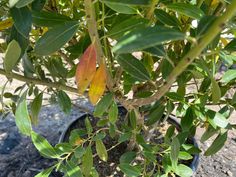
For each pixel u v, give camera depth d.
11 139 0.80
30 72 0.41
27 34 0.29
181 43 0.48
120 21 0.36
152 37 0.21
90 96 0.37
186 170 0.49
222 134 0.51
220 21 0.21
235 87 0.52
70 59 0.49
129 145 0.64
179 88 0.51
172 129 0.54
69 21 0.32
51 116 0.88
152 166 0.63
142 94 0.50
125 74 0.45
